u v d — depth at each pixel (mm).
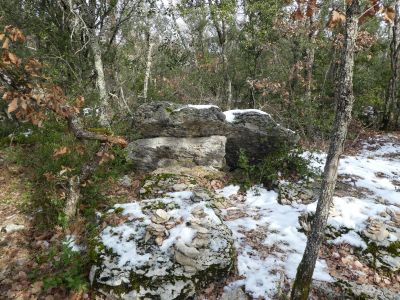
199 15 13109
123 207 5746
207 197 6168
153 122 7859
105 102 9758
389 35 17625
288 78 14391
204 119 7738
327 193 3439
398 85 16172
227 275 4551
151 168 8078
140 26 13023
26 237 5539
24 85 4211
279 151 8109
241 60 15312
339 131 3328
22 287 4457
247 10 12711
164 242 4820
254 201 6891
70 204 5867
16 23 10328
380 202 6723
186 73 15328
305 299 3680
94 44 10016
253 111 8273
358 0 3094
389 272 4723
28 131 10188
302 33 12867
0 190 7023
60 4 10227
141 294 4141
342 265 4840
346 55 3193
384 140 12828
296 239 5426
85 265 4688
